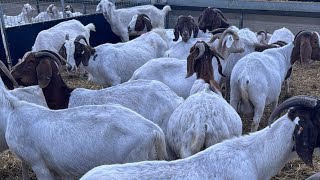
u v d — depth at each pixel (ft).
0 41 34.71
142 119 14.29
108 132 13.97
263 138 12.10
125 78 26.50
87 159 14.12
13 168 20.42
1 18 34.50
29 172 19.65
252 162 11.94
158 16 45.57
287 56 24.80
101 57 26.27
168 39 32.24
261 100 20.98
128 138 13.84
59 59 18.86
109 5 42.73
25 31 36.60
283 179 19.02
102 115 14.34
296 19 44.62
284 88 31.53
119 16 43.42
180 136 15.02
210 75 19.20
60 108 18.25
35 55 18.85
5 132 16.24
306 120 11.35
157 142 14.16
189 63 19.51
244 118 25.29
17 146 14.90
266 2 45.09
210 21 35.58
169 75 21.39
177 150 15.39
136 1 51.96
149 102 17.16
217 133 14.52
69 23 38.37
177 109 15.79
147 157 14.17
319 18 43.42
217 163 11.51
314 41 24.86
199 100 15.28
